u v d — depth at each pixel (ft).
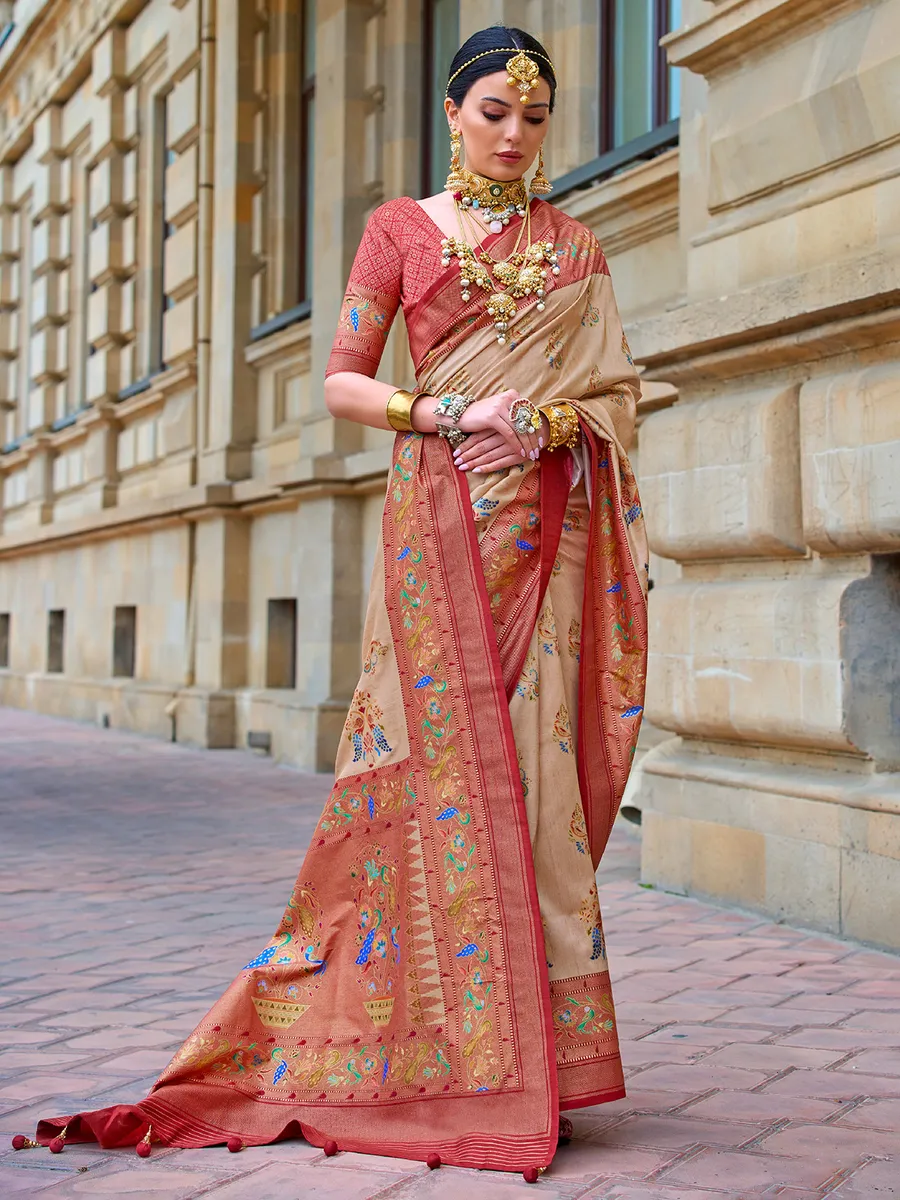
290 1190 7.16
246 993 8.44
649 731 22.27
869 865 13.82
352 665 33.81
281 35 40.40
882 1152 7.72
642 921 15.21
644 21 25.14
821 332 14.25
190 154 45.09
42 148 63.57
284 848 21.65
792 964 13.06
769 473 15.15
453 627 7.98
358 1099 8.05
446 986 7.80
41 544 59.52
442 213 8.34
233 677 40.45
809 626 14.61
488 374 8.03
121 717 47.93
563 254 8.26
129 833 23.35
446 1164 7.51
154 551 46.47
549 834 7.91
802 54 15.30
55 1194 7.23
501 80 8.07
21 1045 10.50
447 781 7.92
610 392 8.43
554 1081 7.43
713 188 16.67
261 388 40.57
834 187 14.76
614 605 8.25
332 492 33.63
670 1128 8.18
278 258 40.22
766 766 15.74
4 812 26.20
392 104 33.45
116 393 53.62
